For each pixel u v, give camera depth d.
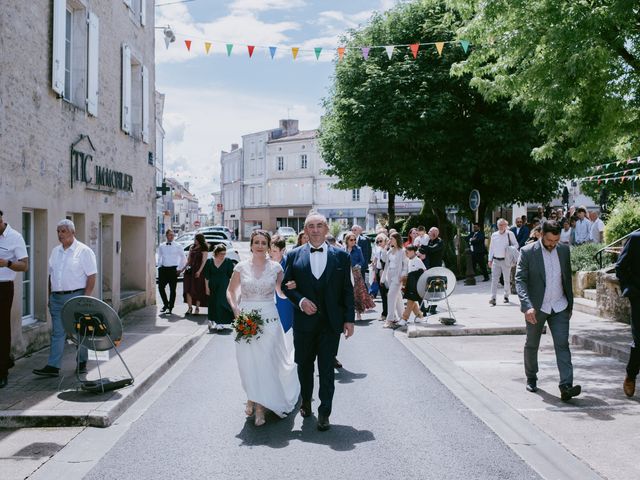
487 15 10.90
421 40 25.23
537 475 4.71
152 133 17.20
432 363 9.06
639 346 6.79
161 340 10.65
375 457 5.12
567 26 9.60
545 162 25.25
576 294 14.72
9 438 5.71
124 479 4.71
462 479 4.64
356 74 25.78
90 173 12.17
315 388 7.74
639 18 9.90
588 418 6.16
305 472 4.80
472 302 16.03
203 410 6.63
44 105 9.98
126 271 16.58
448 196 27.17
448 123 25.25
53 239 10.35
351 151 26.09
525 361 7.27
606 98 10.28
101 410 6.22
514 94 11.64
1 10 8.49
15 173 8.97
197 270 14.64
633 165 22.34
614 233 15.01
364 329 12.55
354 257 13.84
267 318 6.27
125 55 14.30
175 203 71.25
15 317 8.98
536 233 12.83
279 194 69.62
